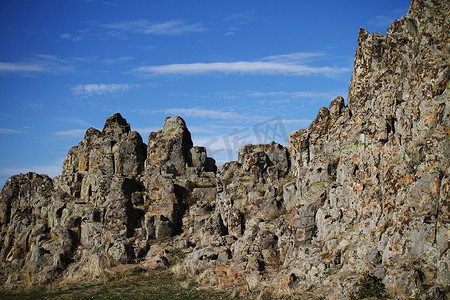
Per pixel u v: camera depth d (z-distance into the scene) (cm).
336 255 3108
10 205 5972
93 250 4419
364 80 3756
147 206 4719
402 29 3644
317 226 3466
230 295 3234
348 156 3544
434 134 2908
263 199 4088
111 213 4619
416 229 2738
